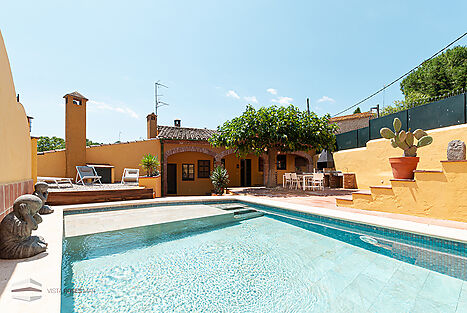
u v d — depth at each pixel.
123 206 7.45
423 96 24.61
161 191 12.92
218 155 14.42
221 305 2.60
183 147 13.61
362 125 21.19
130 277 3.25
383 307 2.47
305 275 3.30
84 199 7.39
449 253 3.63
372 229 4.69
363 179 11.71
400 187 5.51
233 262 3.77
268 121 11.76
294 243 4.62
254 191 11.69
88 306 2.53
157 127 16.86
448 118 8.09
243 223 6.15
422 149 8.67
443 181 4.83
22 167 5.23
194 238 4.93
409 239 4.14
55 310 1.71
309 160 16.66
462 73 23.41
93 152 12.91
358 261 3.69
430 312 2.34
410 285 2.90
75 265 3.60
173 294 2.82
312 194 10.09
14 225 2.73
